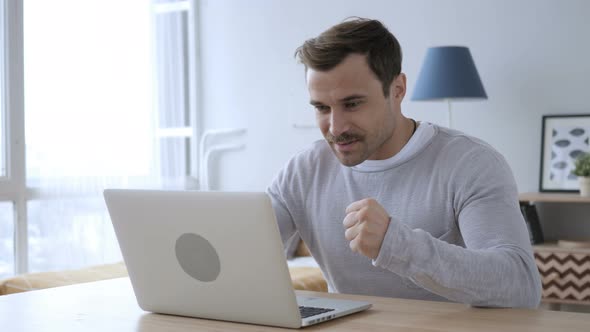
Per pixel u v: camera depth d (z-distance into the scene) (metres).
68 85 4.16
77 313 1.39
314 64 1.45
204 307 1.31
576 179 3.75
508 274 1.31
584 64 3.76
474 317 1.25
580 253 3.39
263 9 4.71
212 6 4.89
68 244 4.14
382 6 4.29
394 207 1.68
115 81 4.40
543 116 3.84
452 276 1.25
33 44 4.00
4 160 3.93
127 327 1.27
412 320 1.24
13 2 3.91
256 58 4.74
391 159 1.67
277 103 4.67
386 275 1.66
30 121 3.99
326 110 1.50
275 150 4.69
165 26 4.75
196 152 4.88
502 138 3.98
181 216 1.27
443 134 1.68
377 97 1.49
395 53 1.53
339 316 1.29
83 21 4.24
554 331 1.13
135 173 4.50
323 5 4.49
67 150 4.15
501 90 3.97
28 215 4.01
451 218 1.61
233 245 1.22
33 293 1.62
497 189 1.50
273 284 1.20
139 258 1.36
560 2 3.81
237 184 4.84
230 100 4.84
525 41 3.90
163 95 4.70
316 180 1.79
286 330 1.20
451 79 3.62
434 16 4.13
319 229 1.77
